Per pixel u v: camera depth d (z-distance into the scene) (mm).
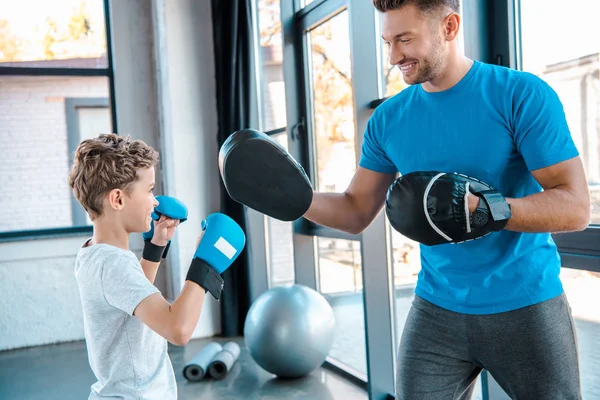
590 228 1842
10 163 5164
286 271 4523
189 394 3367
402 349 1418
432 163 1342
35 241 4582
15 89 5254
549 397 1232
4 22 4703
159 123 4984
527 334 1239
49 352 4395
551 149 1172
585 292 1965
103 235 1482
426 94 1352
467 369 1371
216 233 1420
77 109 5453
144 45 4957
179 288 4684
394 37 1234
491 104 1247
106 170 1425
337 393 3279
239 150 1257
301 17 3701
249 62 4258
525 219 1120
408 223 1136
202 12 4723
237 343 4426
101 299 1404
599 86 1820
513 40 2062
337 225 1527
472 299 1292
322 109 3619
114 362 1427
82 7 4852
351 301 3633
